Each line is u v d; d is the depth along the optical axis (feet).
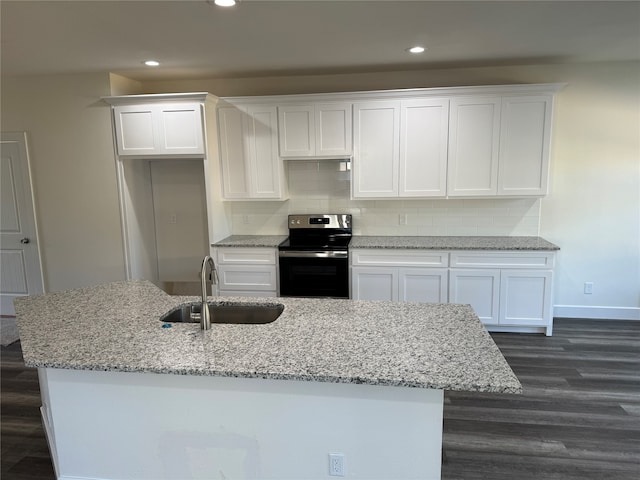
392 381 5.29
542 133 13.05
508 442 8.47
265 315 8.34
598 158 13.93
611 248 14.35
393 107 13.52
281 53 11.64
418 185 13.84
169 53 11.45
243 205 15.74
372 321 7.27
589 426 8.95
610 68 13.39
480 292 13.35
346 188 15.16
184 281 16.15
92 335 6.81
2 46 10.64
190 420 6.57
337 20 9.06
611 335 13.46
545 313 13.20
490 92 13.01
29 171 14.64
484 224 14.73
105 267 14.87
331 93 13.62
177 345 6.40
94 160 14.26
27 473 7.90
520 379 10.87
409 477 6.25
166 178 15.90
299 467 6.47
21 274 15.43
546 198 14.35
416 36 10.28
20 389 10.90
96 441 6.85
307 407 6.27
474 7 8.45
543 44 11.15
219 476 6.70
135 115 13.78
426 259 13.41
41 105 14.20
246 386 6.35
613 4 8.36
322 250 13.66
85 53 11.37
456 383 5.20
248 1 7.95
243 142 14.38
